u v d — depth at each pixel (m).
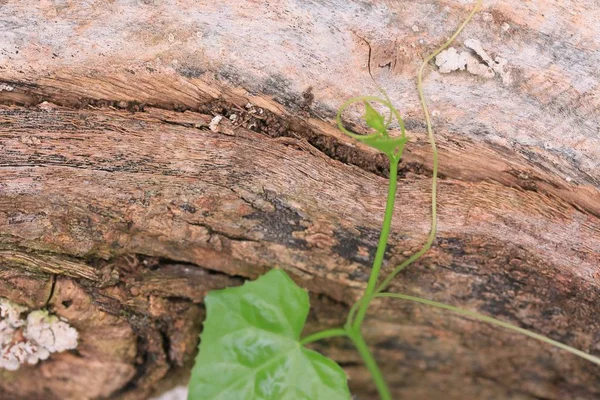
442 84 0.41
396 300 0.43
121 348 0.43
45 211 0.41
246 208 0.41
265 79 0.41
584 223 0.41
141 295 0.42
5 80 0.41
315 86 0.41
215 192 0.41
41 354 0.43
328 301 0.43
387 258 0.42
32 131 0.41
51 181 0.41
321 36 0.41
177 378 0.44
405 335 0.44
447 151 0.41
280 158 0.41
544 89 0.41
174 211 0.41
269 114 0.41
